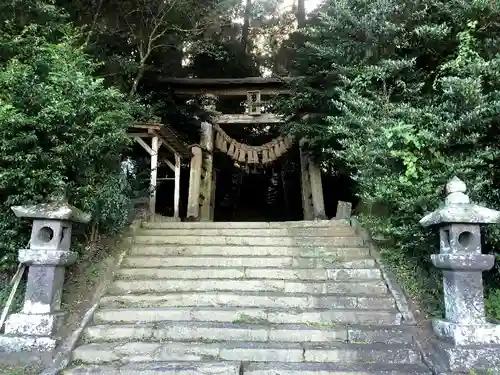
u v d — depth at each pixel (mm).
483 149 4105
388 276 4727
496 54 4102
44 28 5340
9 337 3518
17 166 3951
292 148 12133
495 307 3885
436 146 4145
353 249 5383
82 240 5180
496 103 3717
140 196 8133
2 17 5207
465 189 3688
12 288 3982
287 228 6301
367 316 4086
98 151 4555
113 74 8219
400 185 4266
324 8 7008
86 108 4270
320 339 3787
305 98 7848
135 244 5754
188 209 10352
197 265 5219
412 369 3283
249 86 12297
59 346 3564
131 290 4695
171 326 3881
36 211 3803
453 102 4160
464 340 3264
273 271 4941
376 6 4844
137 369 3271
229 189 17375
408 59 5117
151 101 10500
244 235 6066
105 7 8438
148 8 8719
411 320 4043
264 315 4125
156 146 8703
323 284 4660
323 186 11094
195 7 9070
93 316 4098
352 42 5473
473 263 3389
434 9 4832
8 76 3975
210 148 11945
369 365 3377
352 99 4871
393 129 4168
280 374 3264
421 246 4363
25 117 3840
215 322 4055
